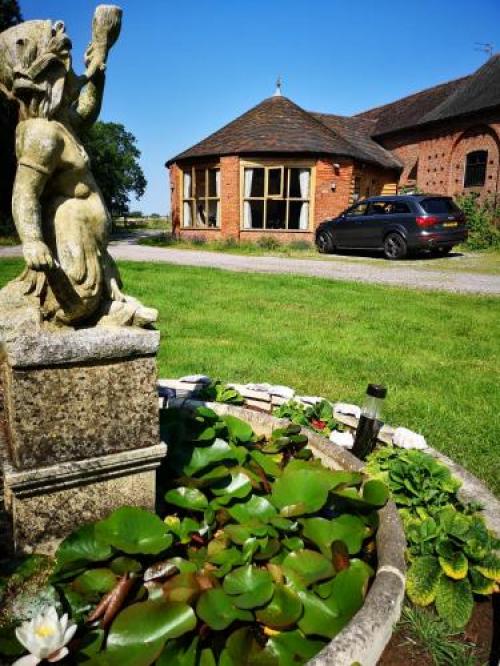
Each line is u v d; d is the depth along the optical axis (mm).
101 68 2016
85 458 1960
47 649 1368
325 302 8656
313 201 18047
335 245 16359
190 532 2055
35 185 1789
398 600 1734
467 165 20391
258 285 10156
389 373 5086
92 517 2049
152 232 35375
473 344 6266
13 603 1730
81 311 1936
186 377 4305
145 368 2025
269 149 17625
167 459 2387
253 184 20266
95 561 1804
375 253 16781
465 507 2496
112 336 1911
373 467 2719
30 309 1871
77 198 1975
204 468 2377
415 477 2498
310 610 1708
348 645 1483
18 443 1837
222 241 18797
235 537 1976
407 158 22766
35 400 1835
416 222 14031
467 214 19109
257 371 5043
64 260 1886
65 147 1866
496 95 18906
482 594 2039
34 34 1756
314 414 3605
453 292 9703
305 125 18688
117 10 1987
